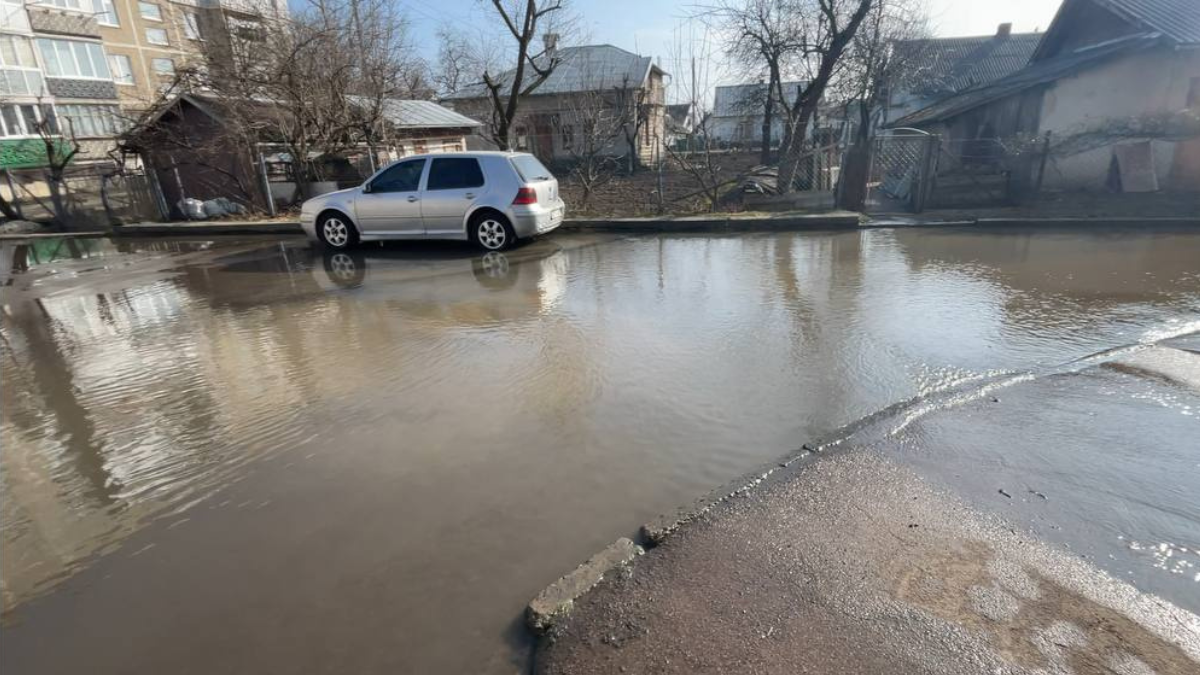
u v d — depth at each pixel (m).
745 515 2.80
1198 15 12.51
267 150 14.52
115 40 35.19
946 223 9.91
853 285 6.67
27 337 6.08
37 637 2.34
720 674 2.00
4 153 24.83
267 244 11.25
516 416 3.90
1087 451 3.21
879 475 3.07
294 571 2.62
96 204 15.30
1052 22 17.59
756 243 9.27
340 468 3.39
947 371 4.32
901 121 20.56
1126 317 5.29
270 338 5.63
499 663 2.13
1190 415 3.55
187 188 15.07
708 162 11.91
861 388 4.11
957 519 2.70
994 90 16.00
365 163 15.34
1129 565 2.39
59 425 4.09
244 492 3.21
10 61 25.86
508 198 8.94
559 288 6.99
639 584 2.41
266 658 2.19
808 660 2.03
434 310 6.29
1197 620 2.12
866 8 13.95
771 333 5.23
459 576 2.55
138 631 2.35
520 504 3.00
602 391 4.21
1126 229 9.22
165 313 6.69
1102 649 2.02
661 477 3.18
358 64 16.36
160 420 4.09
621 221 10.64
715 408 3.91
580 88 27.09
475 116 29.39
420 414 3.98
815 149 11.93
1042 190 12.45
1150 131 11.84
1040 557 2.45
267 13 15.23
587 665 2.07
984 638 2.07
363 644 2.23
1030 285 6.39
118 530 2.96
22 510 3.16
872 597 2.28
